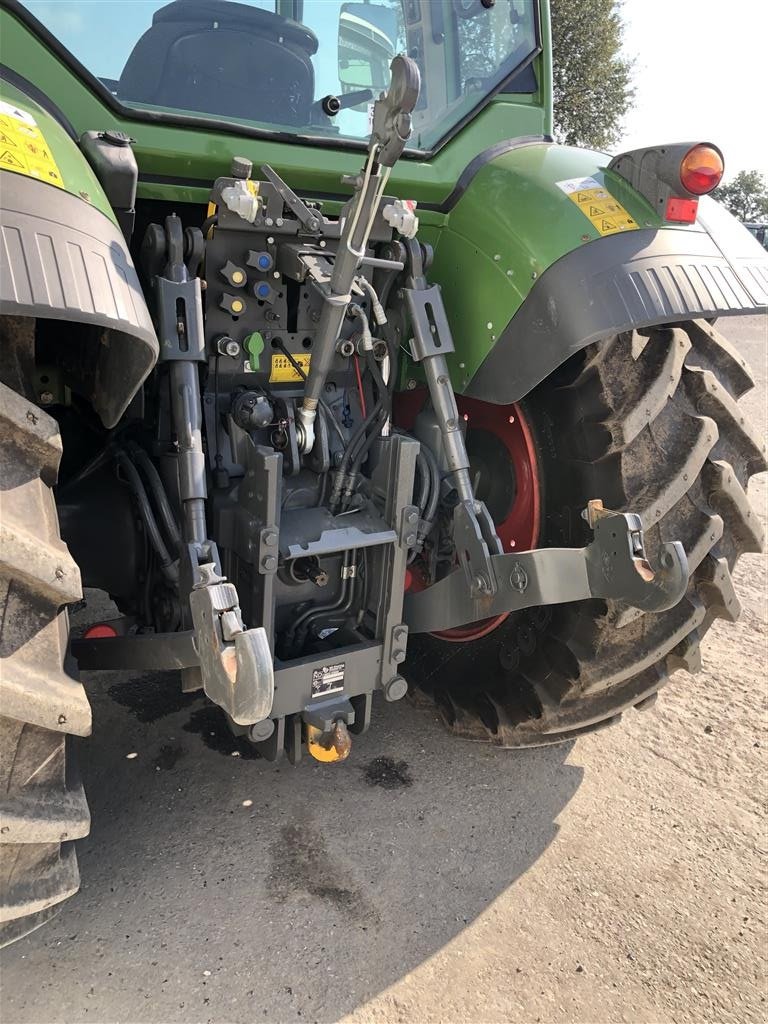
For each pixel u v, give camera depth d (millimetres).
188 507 1590
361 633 2018
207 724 2492
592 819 2201
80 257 1188
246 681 1338
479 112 2150
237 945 1746
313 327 1938
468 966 1735
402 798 2238
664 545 1453
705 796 2314
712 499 1913
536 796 2279
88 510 1947
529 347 1805
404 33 2150
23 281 1111
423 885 1945
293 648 1969
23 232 1146
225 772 2291
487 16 2191
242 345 1869
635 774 2396
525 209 1880
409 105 1351
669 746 2533
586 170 1922
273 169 1810
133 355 1329
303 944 1760
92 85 1633
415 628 2053
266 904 1858
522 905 1904
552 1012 1645
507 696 2268
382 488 1893
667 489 1796
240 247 1797
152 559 1947
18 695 1192
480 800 2250
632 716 2686
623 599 1549
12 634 1229
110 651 1759
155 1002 1604
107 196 1459
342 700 1885
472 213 2004
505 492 2211
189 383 1603
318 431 1901
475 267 1965
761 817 2238
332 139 1902
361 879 1950
